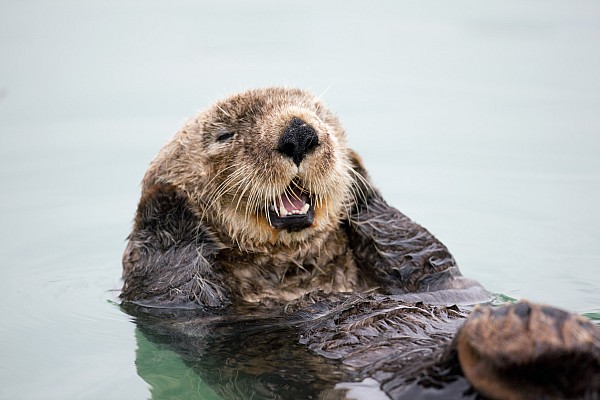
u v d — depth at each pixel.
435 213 24.20
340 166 16.03
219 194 16.06
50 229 23.50
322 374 12.85
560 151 27.86
